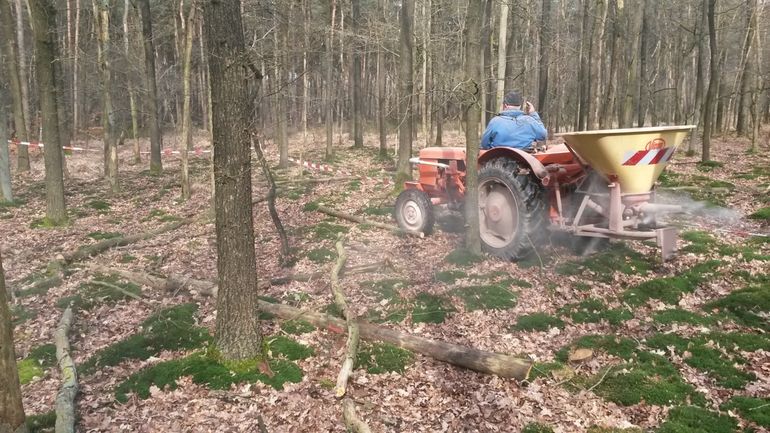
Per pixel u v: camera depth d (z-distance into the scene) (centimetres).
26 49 2428
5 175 1185
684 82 3000
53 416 376
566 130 2972
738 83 2573
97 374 442
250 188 426
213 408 378
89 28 2480
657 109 3058
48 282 665
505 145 669
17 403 299
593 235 593
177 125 2609
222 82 399
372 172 1555
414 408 376
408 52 1191
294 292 595
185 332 503
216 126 407
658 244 566
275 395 393
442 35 1430
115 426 364
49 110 982
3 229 973
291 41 1460
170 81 2541
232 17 394
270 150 2244
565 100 3045
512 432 343
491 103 1415
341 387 394
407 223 793
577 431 340
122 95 2278
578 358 421
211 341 478
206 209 1090
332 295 583
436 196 794
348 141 2747
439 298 549
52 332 530
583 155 580
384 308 543
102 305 600
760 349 427
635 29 1438
